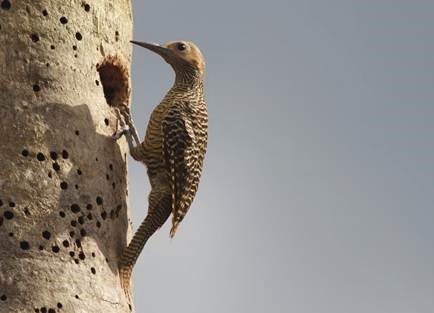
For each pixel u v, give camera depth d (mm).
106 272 13539
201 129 14852
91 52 14273
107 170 14039
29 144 13461
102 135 14125
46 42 13875
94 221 13633
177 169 14445
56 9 14039
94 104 14117
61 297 12984
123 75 14930
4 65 13648
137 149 14602
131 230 14523
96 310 13164
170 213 14523
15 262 12984
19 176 13320
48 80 13750
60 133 13617
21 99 13570
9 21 13797
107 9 14633
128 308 13742
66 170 13562
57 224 13312
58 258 13180
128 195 14508
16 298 12812
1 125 13438
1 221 13141
